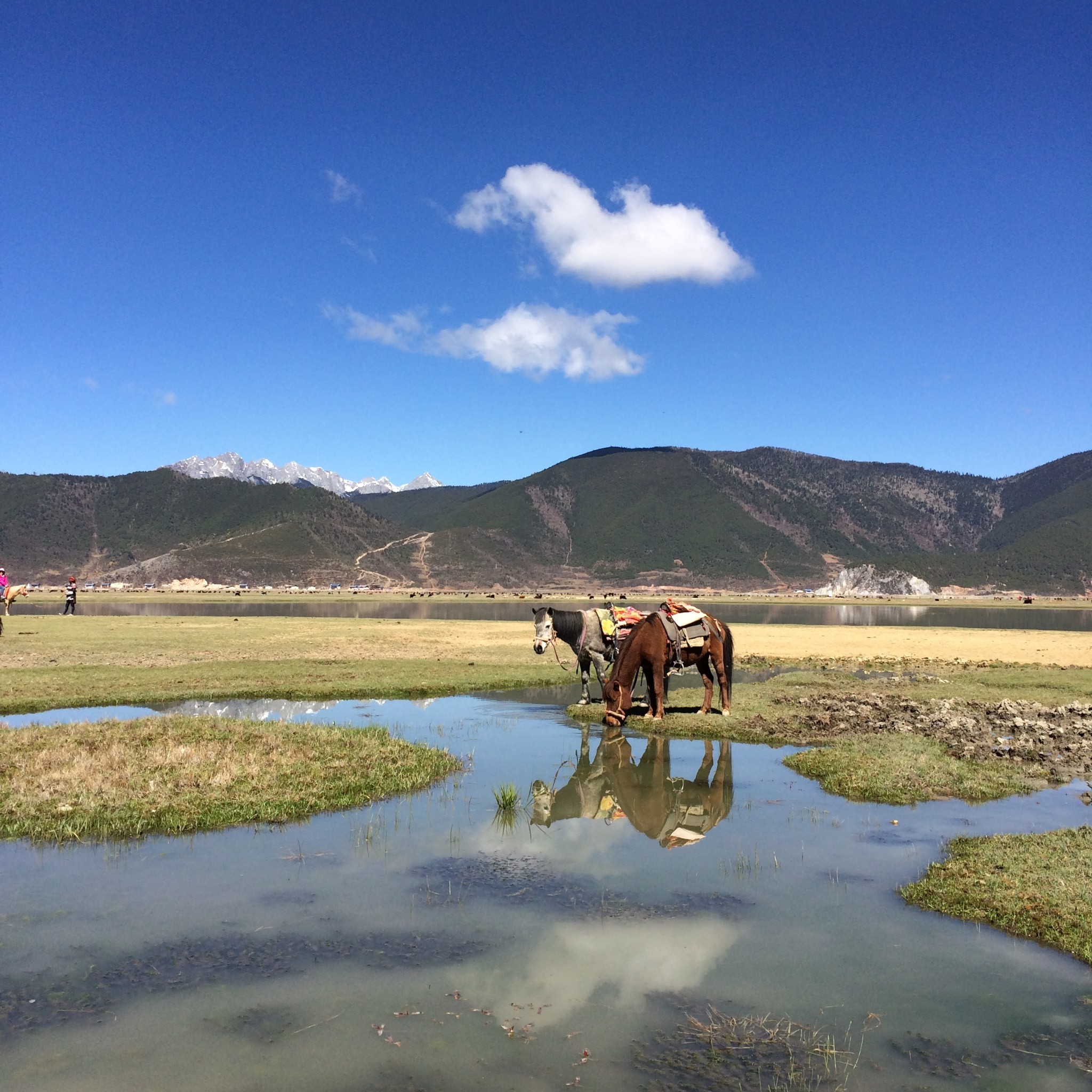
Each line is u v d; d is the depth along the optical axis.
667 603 18.47
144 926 7.21
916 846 9.71
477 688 23.20
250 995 6.02
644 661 17.47
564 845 9.67
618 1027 5.64
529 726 17.75
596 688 23.83
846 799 11.89
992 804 11.66
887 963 6.68
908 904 7.91
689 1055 5.30
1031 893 8.02
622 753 15.10
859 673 28.02
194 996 6.00
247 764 12.59
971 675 27.02
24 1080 4.94
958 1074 5.12
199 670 25.27
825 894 8.16
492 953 6.76
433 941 6.98
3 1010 5.79
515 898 7.94
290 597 128.12
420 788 12.33
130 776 11.74
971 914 7.62
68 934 7.05
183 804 10.75
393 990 6.12
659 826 10.53
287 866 8.82
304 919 7.39
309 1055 5.24
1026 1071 5.18
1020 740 15.45
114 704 19.78
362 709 20.02
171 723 15.32
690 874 8.67
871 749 14.91
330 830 10.17
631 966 6.56
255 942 6.90
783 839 9.97
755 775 13.42
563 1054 5.29
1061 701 21.00
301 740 14.38
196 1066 5.12
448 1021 5.69
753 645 39.94
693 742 16.16
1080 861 8.91
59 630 40.25
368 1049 5.33
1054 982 6.41
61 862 8.91
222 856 9.12
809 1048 5.39
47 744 13.42
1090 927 7.28
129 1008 5.82
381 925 7.29
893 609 102.12
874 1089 4.94
